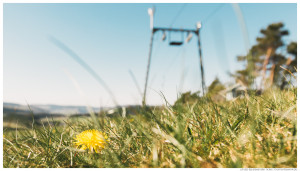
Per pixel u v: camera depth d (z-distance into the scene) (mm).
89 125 1770
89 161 1274
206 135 1241
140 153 1282
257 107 1384
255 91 1348
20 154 1454
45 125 1534
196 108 1614
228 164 985
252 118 1171
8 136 1509
